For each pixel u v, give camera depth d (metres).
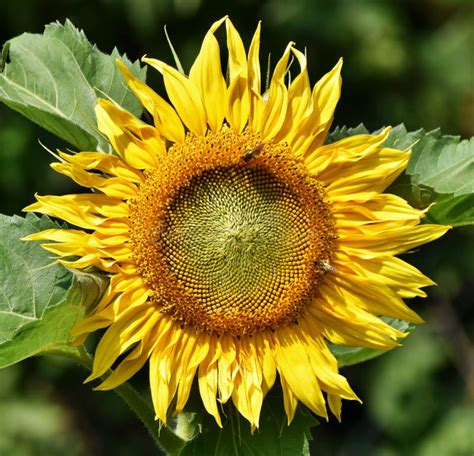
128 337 0.95
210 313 0.96
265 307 0.97
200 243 0.97
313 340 0.97
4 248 0.95
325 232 0.97
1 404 1.92
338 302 0.98
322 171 0.97
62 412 1.98
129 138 0.95
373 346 0.97
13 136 1.94
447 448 1.95
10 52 1.00
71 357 0.96
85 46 1.00
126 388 0.97
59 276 0.95
